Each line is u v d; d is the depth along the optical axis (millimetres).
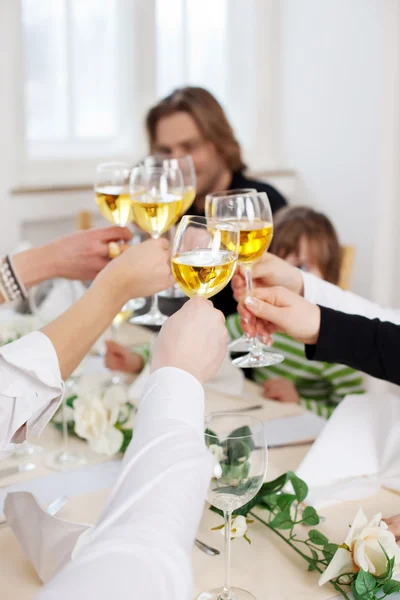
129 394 1484
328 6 3301
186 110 2445
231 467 809
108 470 1195
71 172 3260
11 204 2977
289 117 3617
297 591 858
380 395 1183
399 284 3260
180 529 567
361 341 1079
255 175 3486
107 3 3197
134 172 1309
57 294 1893
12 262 1347
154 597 527
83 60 3205
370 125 3195
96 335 959
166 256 1018
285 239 2049
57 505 1050
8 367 850
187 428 625
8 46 2855
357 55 3199
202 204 2584
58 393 868
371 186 3236
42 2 3045
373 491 1076
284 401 1517
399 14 3049
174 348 700
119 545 542
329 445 1120
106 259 1365
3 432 851
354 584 824
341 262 2150
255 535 987
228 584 841
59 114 3205
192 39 3438
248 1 3539
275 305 1122
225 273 971
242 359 1214
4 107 2895
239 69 3619
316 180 3527
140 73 3301
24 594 863
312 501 1038
